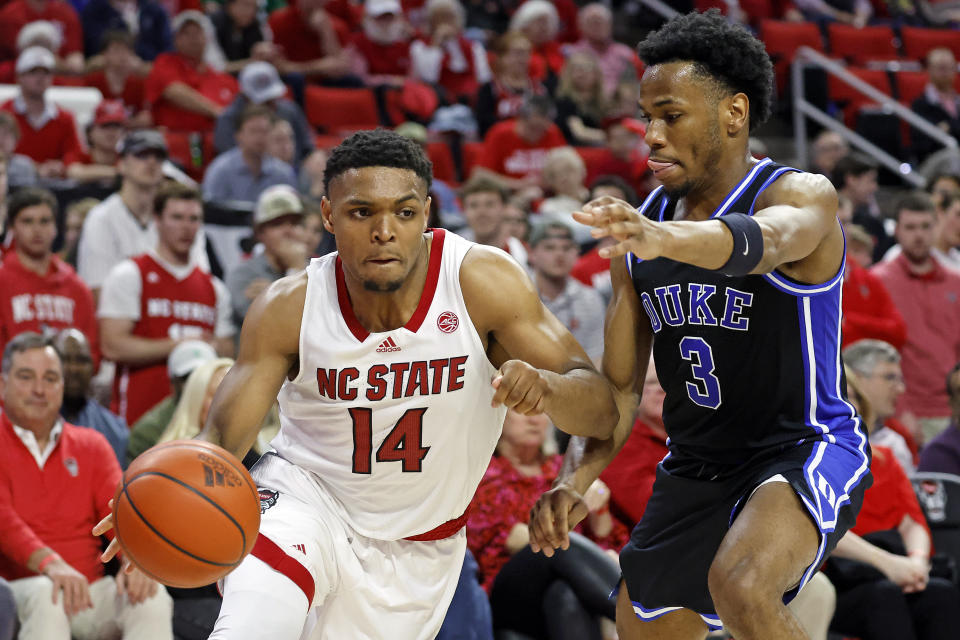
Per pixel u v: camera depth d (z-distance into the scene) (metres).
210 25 13.39
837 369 3.82
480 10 16.59
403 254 3.47
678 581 3.97
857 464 3.68
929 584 6.25
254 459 6.09
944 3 20.14
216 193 9.98
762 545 3.37
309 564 3.63
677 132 3.64
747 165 3.75
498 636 5.64
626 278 3.97
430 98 13.63
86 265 8.47
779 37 16.89
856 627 6.04
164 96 11.92
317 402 3.74
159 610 5.55
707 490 3.88
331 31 13.66
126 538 3.33
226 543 3.33
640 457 6.15
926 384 9.45
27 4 13.06
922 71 16.64
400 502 3.83
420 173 3.51
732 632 3.36
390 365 3.66
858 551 6.12
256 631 3.44
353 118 13.24
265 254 8.33
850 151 15.10
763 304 3.66
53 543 5.77
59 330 7.62
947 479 6.84
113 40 12.23
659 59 3.71
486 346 3.84
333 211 3.49
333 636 3.84
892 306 9.05
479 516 5.93
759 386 3.72
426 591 3.92
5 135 9.98
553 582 5.52
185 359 6.69
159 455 3.38
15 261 7.59
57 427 5.94
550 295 8.43
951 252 10.09
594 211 2.83
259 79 11.26
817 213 3.49
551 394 3.40
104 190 9.45
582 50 15.38
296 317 3.70
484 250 3.75
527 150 12.13
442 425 3.73
